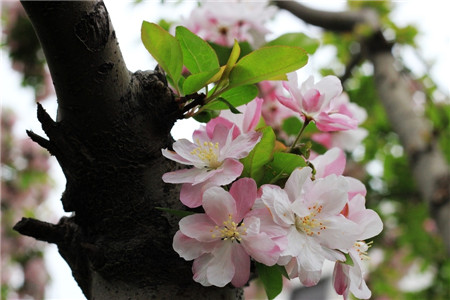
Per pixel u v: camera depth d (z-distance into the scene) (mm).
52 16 697
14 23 2137
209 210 706
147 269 736
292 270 716
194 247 709
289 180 717
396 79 1587
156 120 739
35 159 2588
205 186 714
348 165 1759
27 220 764
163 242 737
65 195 752
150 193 743
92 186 741
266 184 718
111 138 733
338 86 773
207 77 733
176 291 736
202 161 722
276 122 898
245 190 710
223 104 751
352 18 1723
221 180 713
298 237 708
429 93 1735
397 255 1976
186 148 728
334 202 717
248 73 735
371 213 729
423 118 1603
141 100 736
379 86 1603
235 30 919
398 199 1816
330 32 1853
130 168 739
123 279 739
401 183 1800
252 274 789
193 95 740
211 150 725
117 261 737
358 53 1793
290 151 759
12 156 2576
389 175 1811
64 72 713
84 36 707
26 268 2477
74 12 701
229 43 919
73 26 703
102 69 717
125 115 732
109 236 745
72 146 733
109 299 740
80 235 761
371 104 1853
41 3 693
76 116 727
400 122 1496
